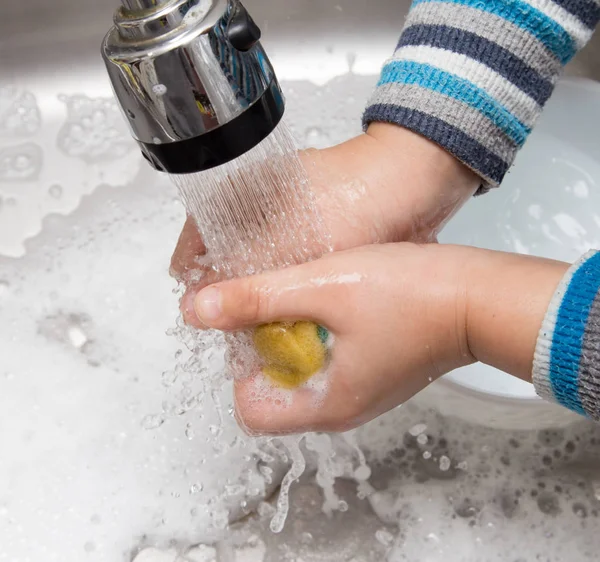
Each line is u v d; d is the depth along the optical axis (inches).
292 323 15.0
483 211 21.1
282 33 24.6
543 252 20.7
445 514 18.3
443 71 16.4
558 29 16.5
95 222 22.5
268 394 15.6
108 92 24.1
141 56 12.6
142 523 18.7
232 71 12.8
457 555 18.0
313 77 24.4
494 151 16.7
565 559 17.8
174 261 16.4
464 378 18.8
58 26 23.7
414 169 16.6
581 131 21.1
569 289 14.4
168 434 19.6
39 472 19.3
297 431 16.0
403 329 15.2
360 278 15.0
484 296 15.0
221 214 14.9
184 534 18.5
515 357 14.9
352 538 18.2
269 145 14.7
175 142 13.1
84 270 21.9
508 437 19.0
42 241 22.2
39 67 24.1
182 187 14.5
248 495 18.8
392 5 24.2
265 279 14.8
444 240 20.7
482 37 16.4
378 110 16.9
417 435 19.1
